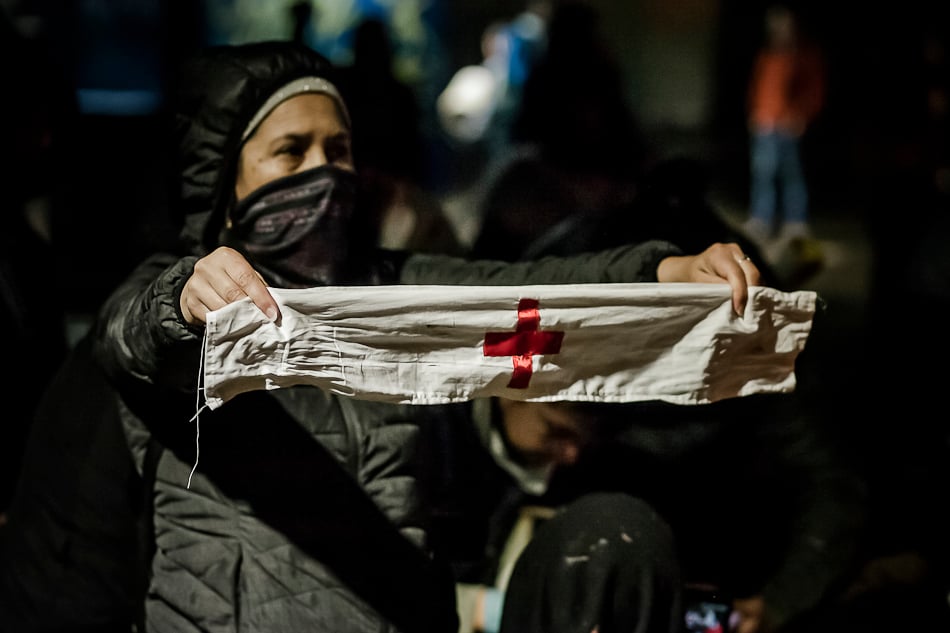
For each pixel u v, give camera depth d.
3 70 2.78
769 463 2.60
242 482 1.94
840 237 9.11
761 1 15.13
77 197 3.94
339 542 1.96
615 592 1.95
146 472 1.98
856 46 10.65
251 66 2.05
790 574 2.61
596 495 2.09
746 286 1.95
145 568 1.98
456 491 2.28
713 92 15.48
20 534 2.21
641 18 15.15
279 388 1.86
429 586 2.03
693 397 1.95
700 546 2.56
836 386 4.05
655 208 2.65
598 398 1.91
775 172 10.51
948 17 5.14
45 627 2.18
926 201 4.25
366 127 3.32
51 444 2.15
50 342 2.80
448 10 12.49
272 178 2.06
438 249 3.62
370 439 1.99
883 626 2.80
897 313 4.17
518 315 1.83
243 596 1.92
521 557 2.07
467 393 1.83
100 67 7.47
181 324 1.69
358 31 3.71
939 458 3.43
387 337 1.76
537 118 3.46
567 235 2.72
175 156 2.16
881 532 3.07
